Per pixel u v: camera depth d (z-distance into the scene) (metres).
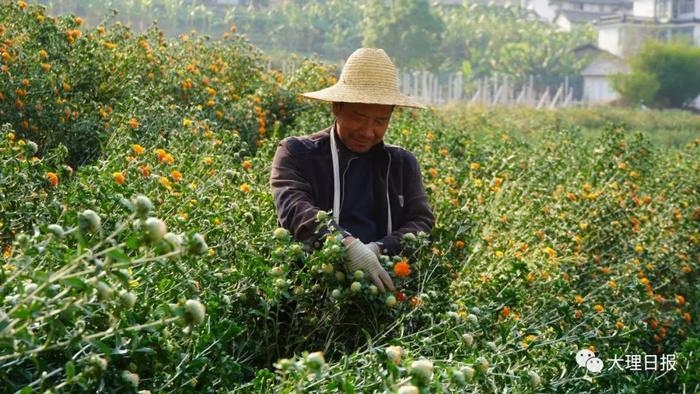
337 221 3.48
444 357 2.93
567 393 3.46
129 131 4.55
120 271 1.93
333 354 3.23
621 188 6.54
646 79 54.28
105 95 6.08
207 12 49.88
